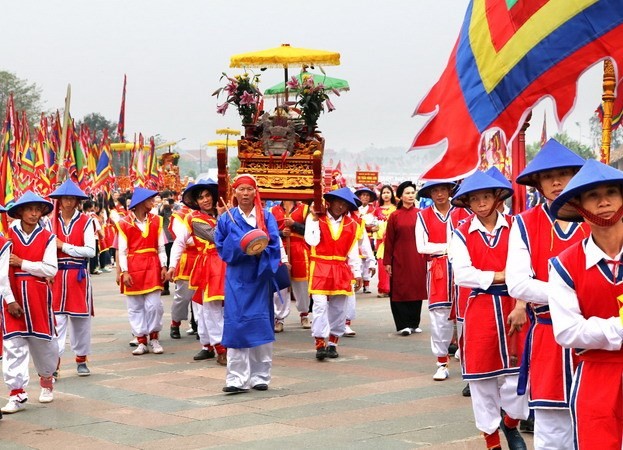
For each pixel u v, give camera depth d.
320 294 11.49
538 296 5.90
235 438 7.68
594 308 4.93
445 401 9.00
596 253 4.91
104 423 8.39
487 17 6.64
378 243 18.98
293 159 12.53
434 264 10.18
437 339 10.09
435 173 6.85
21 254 8.98
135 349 12.81
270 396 9.40
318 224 11.52
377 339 13.30
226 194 11.65
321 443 7.45
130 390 9.89
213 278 11.31
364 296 19.33
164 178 37.03
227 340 9.48
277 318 14.29
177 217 12.32
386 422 8.15
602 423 4.89
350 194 11.71
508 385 6.93
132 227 12.30
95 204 22.69
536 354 5.94
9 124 18.59
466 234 7.19
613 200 4.85
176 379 10.50
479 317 6.99
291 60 12.92
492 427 6.96
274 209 14.33
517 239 6.11
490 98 6.60
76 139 24.69
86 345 10.81
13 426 8.36
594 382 4.95
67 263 10.66
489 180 7.12
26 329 8.96
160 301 12.47
